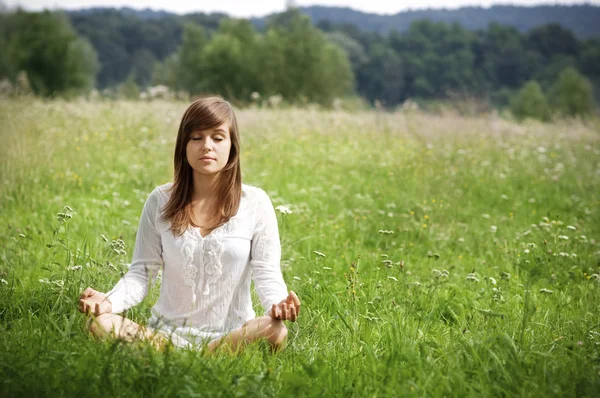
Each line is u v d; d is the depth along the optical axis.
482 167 10.13
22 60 54.84
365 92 123.44
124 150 10.12
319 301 4.39
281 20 65.06
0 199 6.87
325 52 63.81
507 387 2.99
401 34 134.12
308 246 5.87
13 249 5.12
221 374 2.94
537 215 7.90
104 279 4.30
